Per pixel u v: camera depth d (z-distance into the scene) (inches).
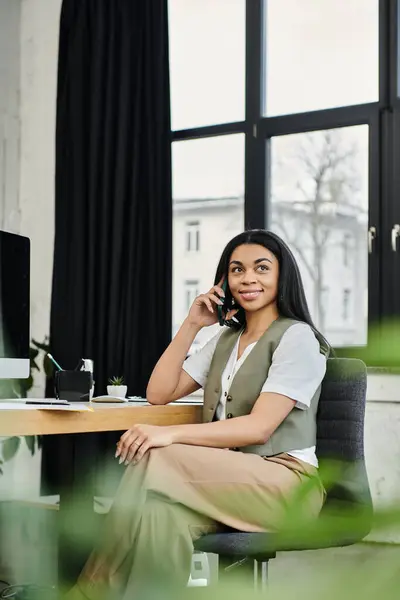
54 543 135.7
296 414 75.7
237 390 80.0
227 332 87.5
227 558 74.1
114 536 61.4
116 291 159.5
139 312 158.2
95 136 164.7
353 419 75.5
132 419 79.7
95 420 75.4
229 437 72.0
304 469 72.7
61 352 166.4
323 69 154.7
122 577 60.4
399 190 144.6
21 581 111.4
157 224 157.2
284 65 158.6
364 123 149.3
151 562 60.9
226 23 164.9
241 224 163.2
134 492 65.8
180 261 169.0
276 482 68.9
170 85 159.9
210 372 85.0
